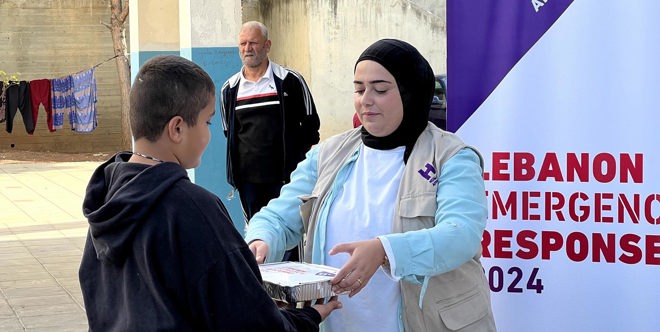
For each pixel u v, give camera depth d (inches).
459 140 113.3
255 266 88.6
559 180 139.0
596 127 136.3
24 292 288.7
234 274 85.2
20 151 800.9
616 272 137.3
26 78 802.8
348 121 550.9
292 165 270.1
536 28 138.2
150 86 89.3
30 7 797.2
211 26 359.9
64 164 716.0
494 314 143.7
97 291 89.5
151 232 84.9
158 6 402.3
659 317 135.5
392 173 114.9
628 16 133.3
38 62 804.6
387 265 103.2
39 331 245.6
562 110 137.9
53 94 754.2
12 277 310.5
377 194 114.7
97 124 809.5
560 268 140.2
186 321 85.0
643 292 136.1
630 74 134.0
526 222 141.2
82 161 740.0
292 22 595.5
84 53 811.4
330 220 116.8
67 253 353.1
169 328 83.5
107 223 85.7
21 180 611.5
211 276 84.7
